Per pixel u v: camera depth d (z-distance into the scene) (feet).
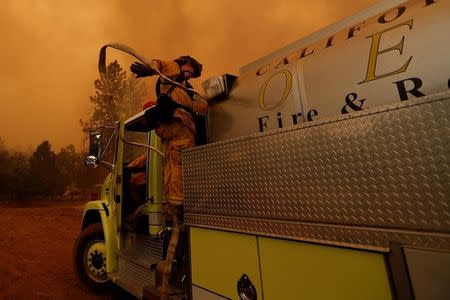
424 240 2.67
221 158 5.23
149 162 9.15
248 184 4.62
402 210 2.85
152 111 7.10
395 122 2.98
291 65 5.94
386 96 4.34
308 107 5.41
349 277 3.22
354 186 3.25
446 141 2.63
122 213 10.51
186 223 6.04
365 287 3.07
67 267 16.46
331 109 5.03
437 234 2.60
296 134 3.94
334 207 3.42
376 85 4.48
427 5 4.27
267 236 4.26
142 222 9.56
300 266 3.76
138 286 8.72
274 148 4.23
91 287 12.07
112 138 11.94
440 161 2.65
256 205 4.45
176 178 6.92
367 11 5.17
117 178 10.61
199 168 5.77
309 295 3.61
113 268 10.50
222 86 7.20
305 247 3.73
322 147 3.61
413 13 4.37
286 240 3.98
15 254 19.92
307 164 3.76
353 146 3.30
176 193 6.84
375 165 3.09
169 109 6.97
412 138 2.85
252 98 6.62
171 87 7.55
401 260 2.80
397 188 2.90
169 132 7.16
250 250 4.55
